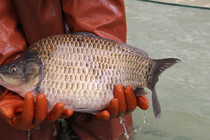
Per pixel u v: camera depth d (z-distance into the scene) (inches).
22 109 33.7
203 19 90.4
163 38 78.1
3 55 39.1
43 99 33.2
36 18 40.5
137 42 75.9
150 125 48.7
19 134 42.3
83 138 46.0
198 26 85.1
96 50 34.3
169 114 50.8
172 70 63.5
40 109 33.5
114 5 41.6
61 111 33.6
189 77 60.9
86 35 37.0
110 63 34.5
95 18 41.1
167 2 106.4
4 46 39.5
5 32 40.1
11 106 34.4
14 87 34.9
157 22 89.6
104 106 35.3
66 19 42.2
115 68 34.6
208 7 99.1
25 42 42.1
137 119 50.1
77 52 34.0
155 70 35.1
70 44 34.1
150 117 50.6
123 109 35.7
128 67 35.0
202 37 78.0
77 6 40.5
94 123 44.5
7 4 40.3
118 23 41.7
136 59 35.1
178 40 76.8
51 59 34.0
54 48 34.1
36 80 34.1
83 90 34.1
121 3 41.6
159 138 45.9
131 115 47.2
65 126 49.3
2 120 41.7
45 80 34.0
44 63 34.0
